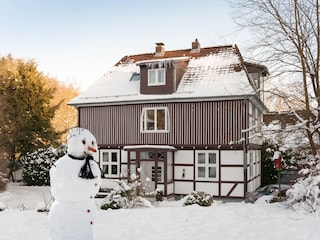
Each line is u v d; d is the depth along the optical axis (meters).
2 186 21.77
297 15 12.49
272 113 13.55
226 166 18.83
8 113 26.09
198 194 13.45
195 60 22.94
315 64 12.50
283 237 7.78
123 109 21.19
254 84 17.03
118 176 20.94
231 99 18.77
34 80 28.23
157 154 19.20
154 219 10.28
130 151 19.89
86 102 21.53
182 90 20.23
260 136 13.27
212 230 8.70
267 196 14.02
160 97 19.91
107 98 21.38
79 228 5.99
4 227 9.80
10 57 34.06
